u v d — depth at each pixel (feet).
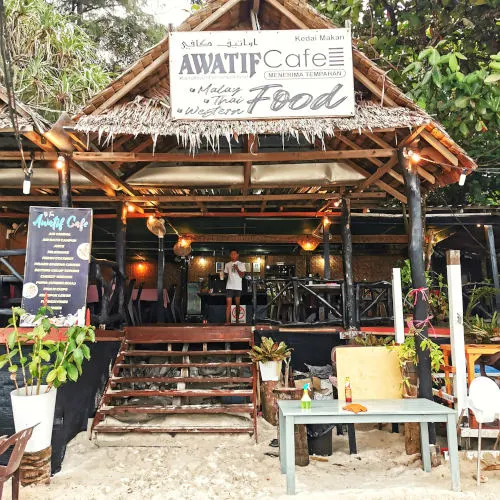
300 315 32.55
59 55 36.55
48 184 25.44
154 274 46.11
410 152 19.19
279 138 24.75
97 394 20.86
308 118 18.58
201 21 20.07
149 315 35.65
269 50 18.80
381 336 26.53
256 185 25.54
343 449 18.38
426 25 29.99
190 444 18.63
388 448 18.28
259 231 37.52
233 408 19.95
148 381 21.31
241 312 34.40
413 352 17.71
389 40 29.50
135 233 37.24
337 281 27.45
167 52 19.26
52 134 18.58
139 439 18.81
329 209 32.86
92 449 17.98
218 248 41.47
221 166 25.09
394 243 38.14
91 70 36.19
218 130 18.11
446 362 19.44
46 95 34.68
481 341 19.86
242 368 23.98
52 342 14.93
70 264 18.02
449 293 17.43
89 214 18.43
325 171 25.00
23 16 34.24
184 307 42.06
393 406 15.08
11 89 17.49
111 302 23.31
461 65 29.71
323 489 14.07
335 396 20.88
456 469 13.79
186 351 23.61
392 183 26.91
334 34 18.83
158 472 15.75
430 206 34.22
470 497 13.34
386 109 19.01
